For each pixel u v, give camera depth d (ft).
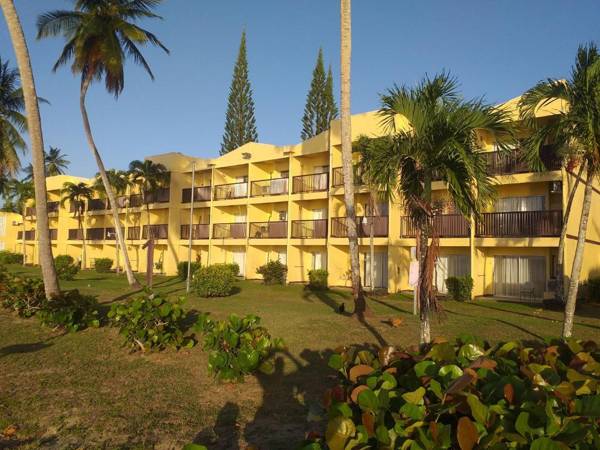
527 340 32.42
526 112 33.40
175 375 25.38
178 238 110.93
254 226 95.25
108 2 68.33
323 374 25.34
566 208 50.85
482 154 26.12
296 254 88.12
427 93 25.02
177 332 30.78
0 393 22.12
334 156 79.51
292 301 57.82
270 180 92.89
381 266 77.92
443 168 24.36
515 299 60.64
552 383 9.15
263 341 25.00
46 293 43.52
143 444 16.58
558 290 50.19
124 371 26.13
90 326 38.14
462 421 7.41
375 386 9.42
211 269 63.46
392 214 70.13
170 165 111.86
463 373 9.13
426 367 9.75
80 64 69.72
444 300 59.72
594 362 10.64
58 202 151.64
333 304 54.80
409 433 7.95
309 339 33.47
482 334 34.73
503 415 7.89
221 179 105.50
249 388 23.18
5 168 89.51
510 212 58.90
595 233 65.46
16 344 32.89
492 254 65.10
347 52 40.78
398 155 24.73
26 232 168.76
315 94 125.39
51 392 22.36
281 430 17.98
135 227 121.29
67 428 17.97
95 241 137.08
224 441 16.93
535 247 60.49
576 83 28.07
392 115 26.37
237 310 47.93
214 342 24.99
